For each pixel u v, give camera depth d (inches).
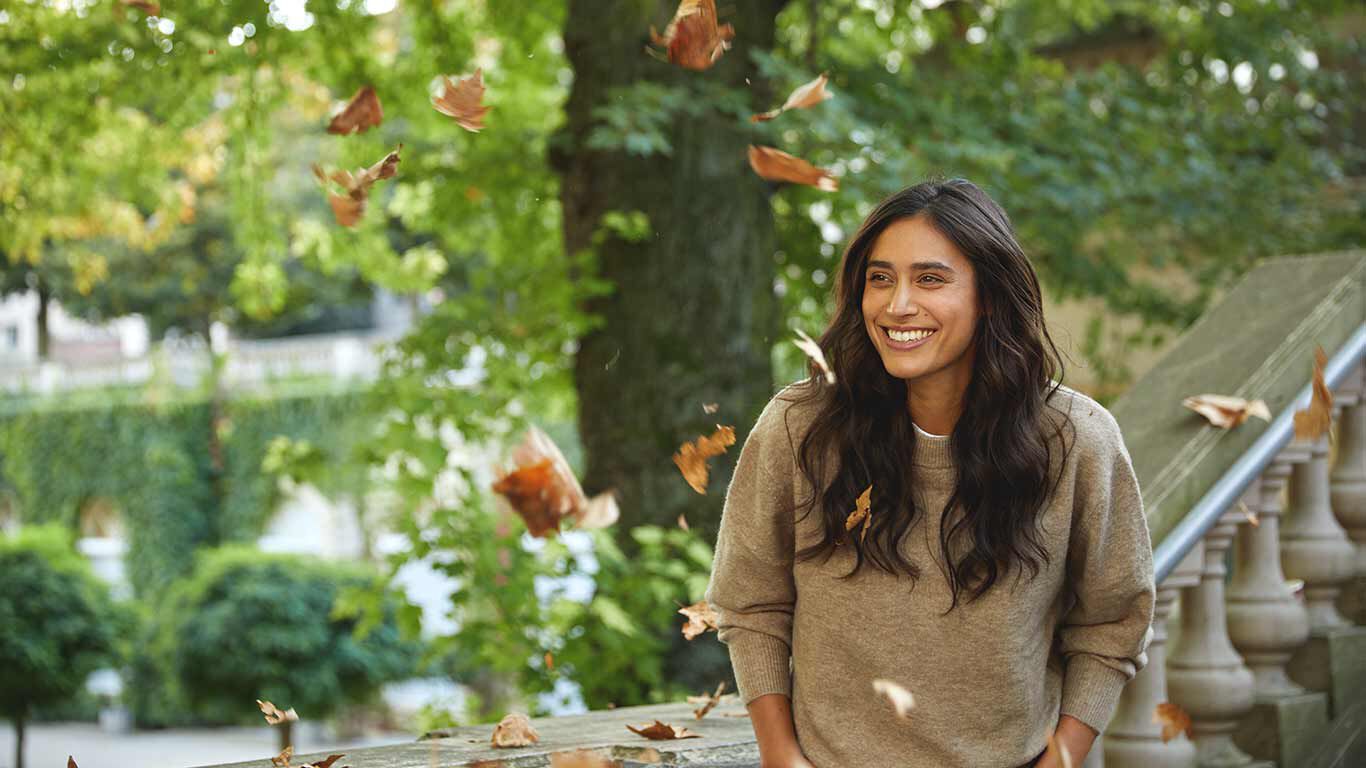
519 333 275.9
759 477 80.3
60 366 966.4
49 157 317.4
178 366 888.9
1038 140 289.9
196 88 309.3
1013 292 75.7
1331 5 332.8
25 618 528.1
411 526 222.5
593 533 218.7
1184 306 338.0
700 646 228.1
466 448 322.0
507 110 340.5
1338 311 124.5
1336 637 125.5
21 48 286.2
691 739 102.3
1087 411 77.8
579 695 217.9
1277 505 123.6
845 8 331.0
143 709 772.6
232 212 356.8
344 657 543.8
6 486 976.3
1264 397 119.3
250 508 877.2
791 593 82.8
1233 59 322.3
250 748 727.7
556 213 335.3
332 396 845.2
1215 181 297.6
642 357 252.7
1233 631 123.0
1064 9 374.9
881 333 75.7
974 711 76.5
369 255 366.9
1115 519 78.2
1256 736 121.9
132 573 885.2
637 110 234.1
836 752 78.0
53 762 680.4
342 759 94.3
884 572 76.7
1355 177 415.5
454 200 329.4
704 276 251.3
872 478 76.5
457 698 233.5
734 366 252.2
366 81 310.7
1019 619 75.8
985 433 75.3
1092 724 80.4
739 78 255.6
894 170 245.1
